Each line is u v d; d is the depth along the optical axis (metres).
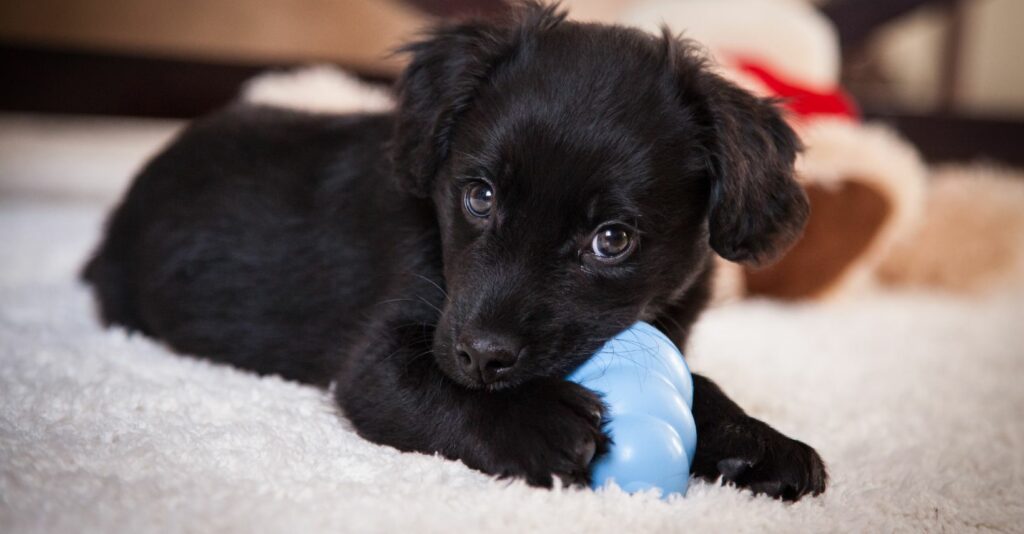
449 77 0.78
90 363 0.81
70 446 0.68
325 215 0.83
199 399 0.76
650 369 0.71
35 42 1.53
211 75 1.53
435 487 0.67
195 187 0.87
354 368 0.74
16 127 2.46
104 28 1.57
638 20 1.23
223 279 0.85
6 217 1.40
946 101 1.97
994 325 1.13
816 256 1.12
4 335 0.86
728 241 0.75
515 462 0.68
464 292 0.71
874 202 1.08
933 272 1.32
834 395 0.87
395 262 0.79
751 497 0.70
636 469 0.68
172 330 0.86
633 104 0.73
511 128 0.73
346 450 0.71
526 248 0.71
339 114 0.88
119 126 2.52
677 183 0.74
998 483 0.74
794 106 0.99
